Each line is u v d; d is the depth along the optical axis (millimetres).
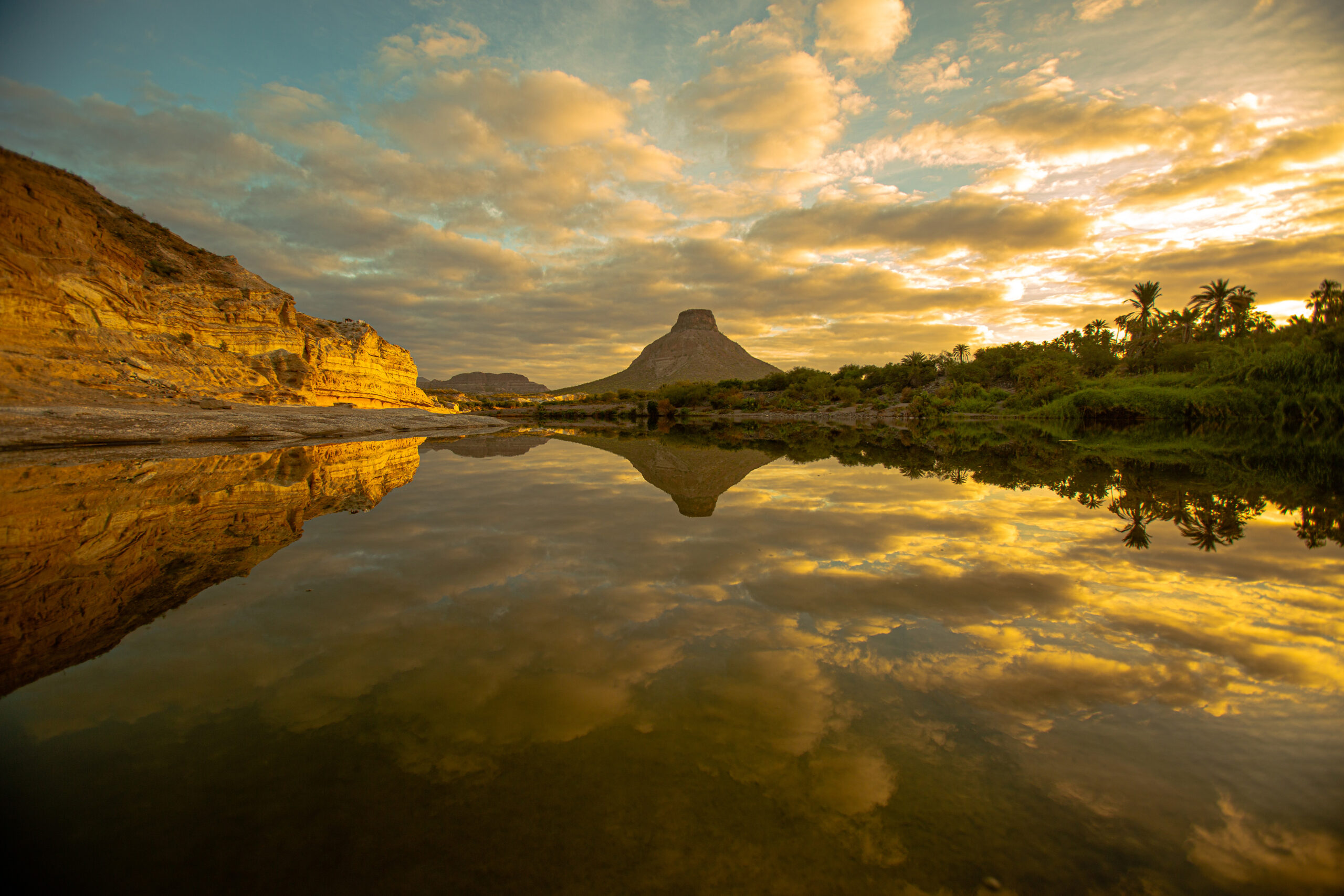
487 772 2129
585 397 127375
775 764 2184
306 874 1701
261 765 2164
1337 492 9461
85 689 2742
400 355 42781
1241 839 1826
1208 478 11398
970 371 84625
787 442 25609
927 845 1808
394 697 2684
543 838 1825
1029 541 6043
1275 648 3238
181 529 6426
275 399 27125
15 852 1755
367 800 1985
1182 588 4387
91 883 1652
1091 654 3168
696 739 2346
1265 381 31219
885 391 98438
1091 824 1901
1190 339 64688
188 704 2611
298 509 7812
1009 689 2775
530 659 3104
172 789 2029
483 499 8914
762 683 2824
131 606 3951
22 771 2119
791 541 6039
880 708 2598
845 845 1809
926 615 3805
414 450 18609
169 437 16203
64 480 9367
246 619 3697
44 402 15742
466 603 4027
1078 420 45375
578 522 7055
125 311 20531
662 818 1915
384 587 4383
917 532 6539
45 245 17453
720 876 1698
